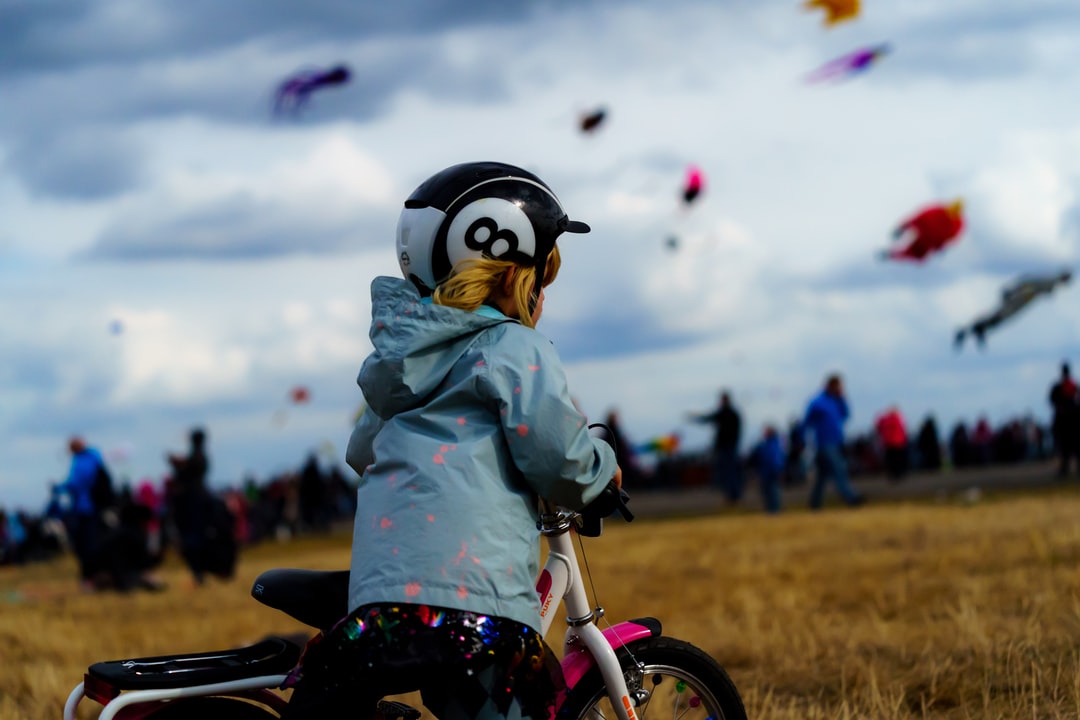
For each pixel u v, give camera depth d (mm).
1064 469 23109
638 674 3275
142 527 13703
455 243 2994
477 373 2826
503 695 2725
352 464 3119
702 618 7789
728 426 24469
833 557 10523
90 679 2902
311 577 3016
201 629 8820
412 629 2691
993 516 13289
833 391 19141
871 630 6391
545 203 3055
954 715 4656
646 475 41844
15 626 8891
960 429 37562
